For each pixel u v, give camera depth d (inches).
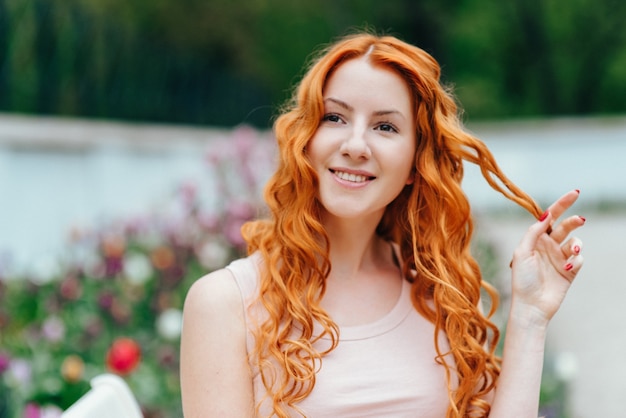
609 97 817.5
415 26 753.6
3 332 154.9
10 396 119.9
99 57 315.3
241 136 185.5
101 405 65.5
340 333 67.6
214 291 67.4
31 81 284.2
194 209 172.7
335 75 67.2
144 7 593.3
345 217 67.3
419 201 72.7
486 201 496.7
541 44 804.6
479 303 75.5
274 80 717.9
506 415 66.2
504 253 283.9
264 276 67.9
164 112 363.6
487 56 817.5
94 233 175.0
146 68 346.9
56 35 290.5
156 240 174.7
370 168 66.4
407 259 73.8
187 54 384.8
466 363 69.1
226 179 183.5
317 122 66.9
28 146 257.6
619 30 794.8
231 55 665.0
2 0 268.7
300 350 66.4
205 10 626.8
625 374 187.6
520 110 827.4
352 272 70.9
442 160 71.7
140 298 155.0
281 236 68.2
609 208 500.7
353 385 65.5
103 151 298.4
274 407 64.4
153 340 145.0
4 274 173.9
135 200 309.9
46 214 263.9
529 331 67.9
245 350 66.8
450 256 71.5
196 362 66.5
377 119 66.9
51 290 166.6
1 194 244.1
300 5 727.1
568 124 558.9
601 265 314.7
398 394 66.1
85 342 141.4
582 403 170.2
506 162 549.0
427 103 69.0
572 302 258.7
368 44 68.5
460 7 796.6
